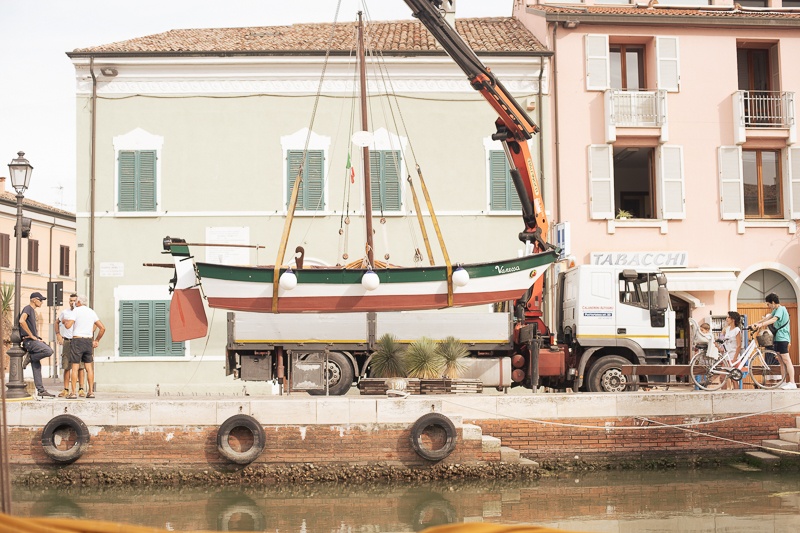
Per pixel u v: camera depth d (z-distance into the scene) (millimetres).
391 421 16578
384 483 16234
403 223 27297
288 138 27344
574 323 20547
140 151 27203
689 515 13250
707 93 28703
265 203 27219
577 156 28172
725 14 28641
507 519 13023
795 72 29016
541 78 27844
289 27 30750
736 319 20469
